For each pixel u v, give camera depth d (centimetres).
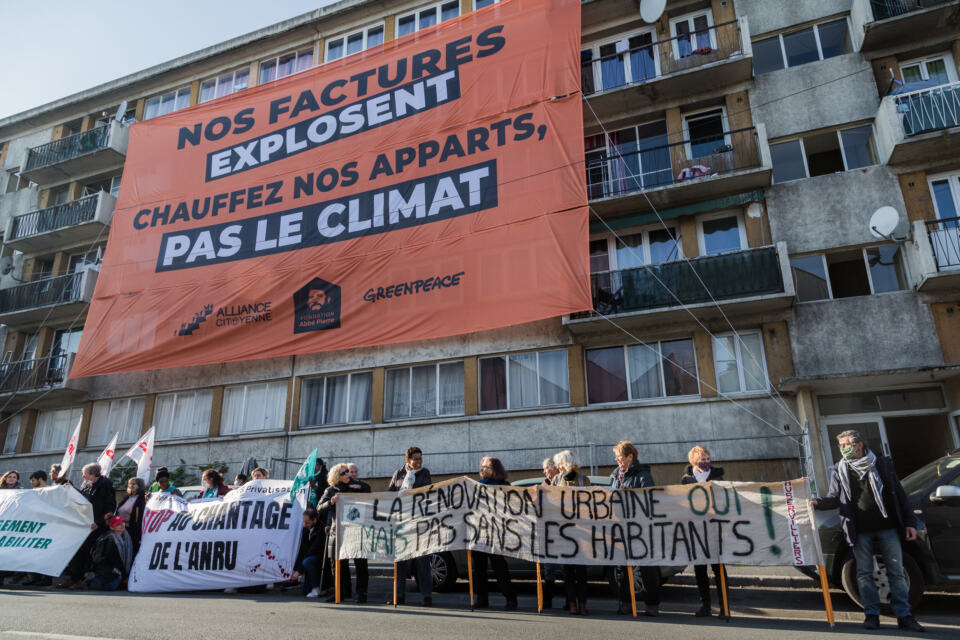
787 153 1523
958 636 506
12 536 873
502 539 663
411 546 699
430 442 1568
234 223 1797
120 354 1783
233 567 809
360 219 1638
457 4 1977
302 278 1645
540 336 1546
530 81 1546
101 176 2405
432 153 1606
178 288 1789
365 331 1526
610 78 1738
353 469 788
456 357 1616
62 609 642
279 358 1817
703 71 1551
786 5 1627
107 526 885
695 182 1452
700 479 668
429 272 1502
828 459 1294
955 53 1432
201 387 1886
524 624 557
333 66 1844
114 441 1224
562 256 1366
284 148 1819
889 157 1375
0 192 2628
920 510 632
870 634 514
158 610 636
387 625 549
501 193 1487
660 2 1605
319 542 798
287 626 542
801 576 833
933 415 1252
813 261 1411
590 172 1683
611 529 634
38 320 2206
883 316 1311
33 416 2134
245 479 1187
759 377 1373
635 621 580
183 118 2002
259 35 2217
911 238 1316
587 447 1430
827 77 1529
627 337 1478
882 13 1470
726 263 1392
